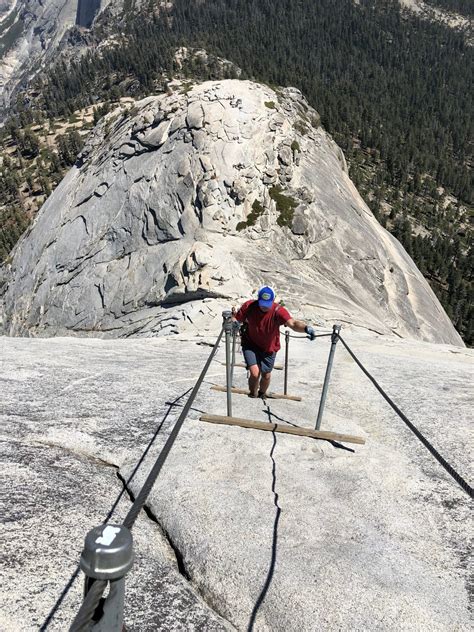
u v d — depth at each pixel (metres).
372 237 45.25
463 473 5.54
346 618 3.03
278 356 14.12
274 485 4.63
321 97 169.75
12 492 3.94
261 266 34.16
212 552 3.56
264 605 3.15
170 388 7.80
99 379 7.93
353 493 4.68
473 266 116.38
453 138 195.00
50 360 9.22
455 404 8.55
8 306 46.84
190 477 4.57
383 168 152.25
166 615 2.98
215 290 31.09
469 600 3.34
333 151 53.66
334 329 6.12
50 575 3.06
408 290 44.31
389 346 21.14
